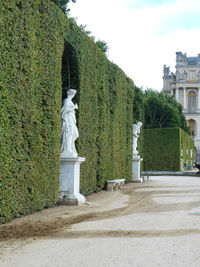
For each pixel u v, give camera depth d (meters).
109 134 18.92
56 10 11.86
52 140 11.45
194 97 94.19
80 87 14.00
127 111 24.03
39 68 10.66
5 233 7.72
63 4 27.19
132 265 5.45
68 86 13.99
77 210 11.30
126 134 23.95
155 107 60.50
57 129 11.80
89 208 11.86
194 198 15.68
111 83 19.14
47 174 11.15
